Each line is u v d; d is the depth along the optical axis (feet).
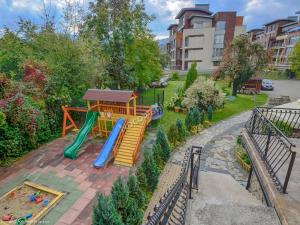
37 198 25.48
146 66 69.26
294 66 115.85
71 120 45.52
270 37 161.68
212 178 27.20
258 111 22.17
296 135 25.30
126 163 33.45
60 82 45.96
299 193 13.39
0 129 32.78
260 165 16.89
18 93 33.12
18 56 45.65
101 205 16.97
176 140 40.01
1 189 27.48
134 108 42.34
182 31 148.05
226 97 72.69
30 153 37.06
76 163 33.99
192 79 66.64
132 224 19.66
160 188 27.96
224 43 130.11
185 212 12.30
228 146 39.81
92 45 54.34
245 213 12.17
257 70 73.72
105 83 60.23
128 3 60.18
